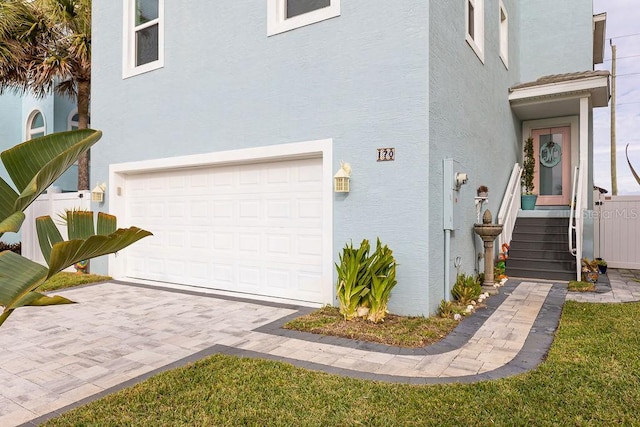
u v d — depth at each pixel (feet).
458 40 22.66
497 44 31.19
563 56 38.58
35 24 35.32
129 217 31.22
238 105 24.36
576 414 10.03
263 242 24.09
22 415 10.65
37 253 36.58
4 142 50.98
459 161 22.61
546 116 38.01
